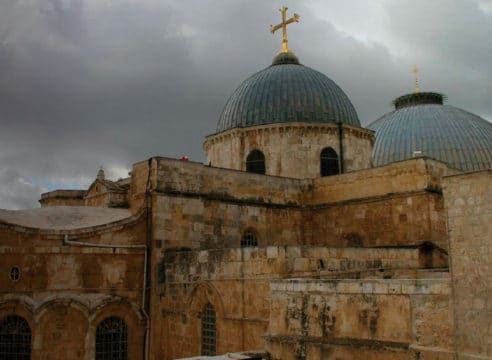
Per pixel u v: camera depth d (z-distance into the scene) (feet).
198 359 71.67
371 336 67.72
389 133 190.80
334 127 150.41
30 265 100.89
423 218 115.75
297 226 136.15
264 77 164.14
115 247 106.83
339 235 130.93
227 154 155.22
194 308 101.14
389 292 66.69
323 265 93.35
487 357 56.80
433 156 177.27
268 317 86.84
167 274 109.09
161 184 112.57
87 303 102.42
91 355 101.04
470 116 195.11
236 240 123.24
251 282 90.63
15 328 99.66
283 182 135.54
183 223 114.52
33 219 112.57
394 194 120.88
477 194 60.18
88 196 162.61
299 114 153.28
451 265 61.31
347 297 70.69
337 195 132.67
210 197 119.55
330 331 71.77
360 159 154.61
